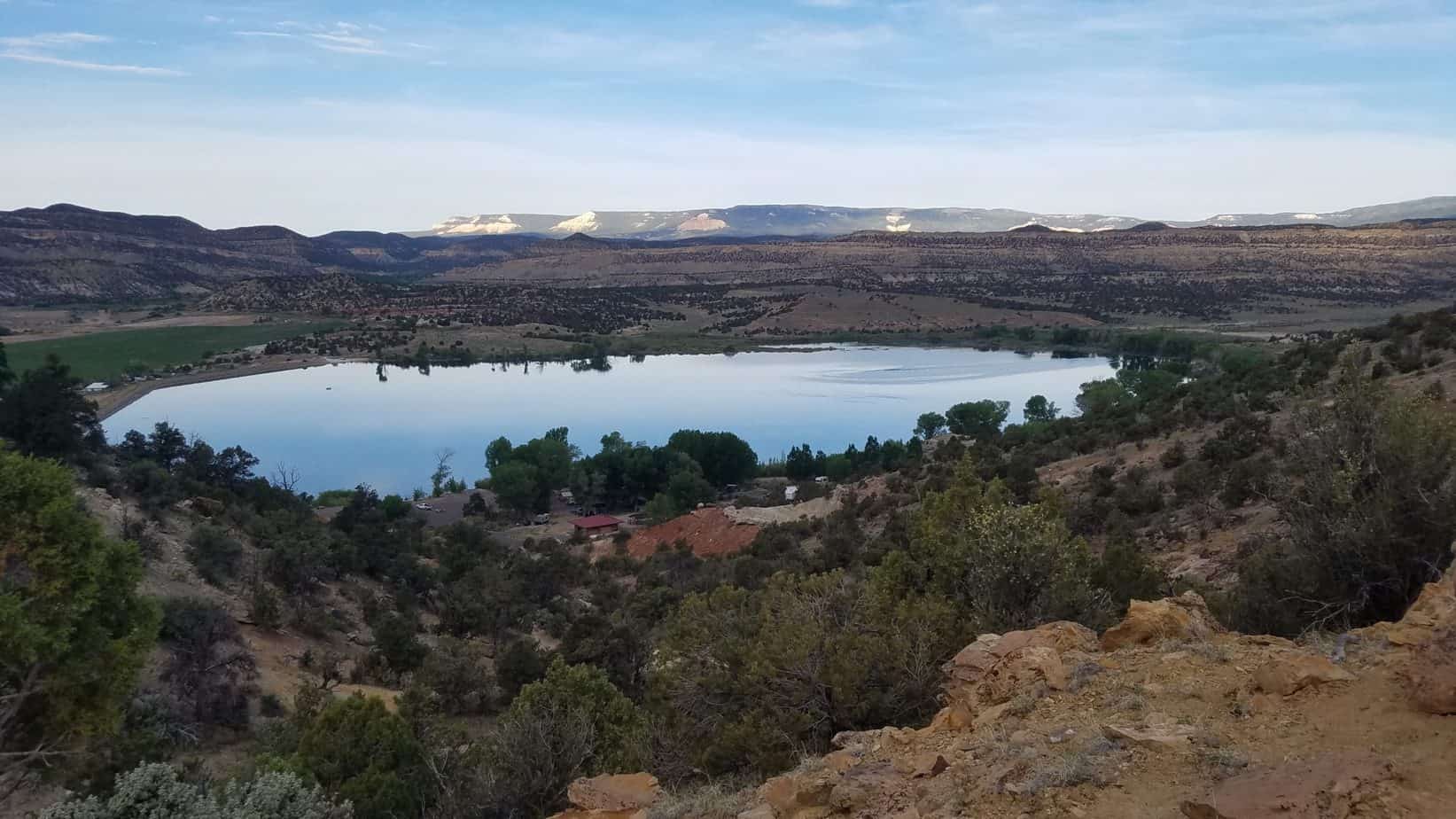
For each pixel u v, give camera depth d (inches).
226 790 429.7
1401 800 218.7
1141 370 4591.5
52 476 604.4
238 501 2492.6
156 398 5516.7
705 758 491.8
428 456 4461.1
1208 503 1226.6
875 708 478.3
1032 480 1801.2
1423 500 465.1
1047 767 279.6
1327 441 516.7
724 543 2374.5
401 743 712.4
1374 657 309.4
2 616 531.2
